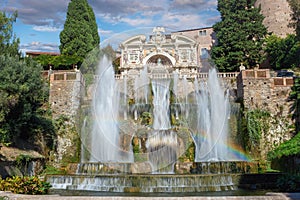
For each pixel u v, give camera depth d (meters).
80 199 8.23
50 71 25.62
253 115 22.67
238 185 13.10
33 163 17.02
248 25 35.72
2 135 16.11
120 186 12.82
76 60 32.22
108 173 15.07
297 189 11.99
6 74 15.78
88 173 15.53
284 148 20.11
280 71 31.34
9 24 22.58
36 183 11.47
